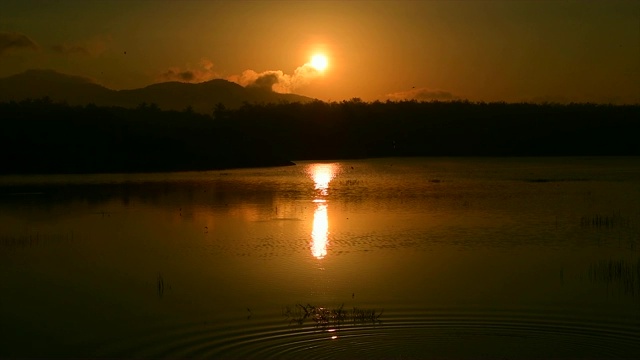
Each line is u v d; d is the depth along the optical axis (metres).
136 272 20.86
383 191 47.81
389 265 21.47
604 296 17.31
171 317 15.89
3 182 59.44
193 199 43.53
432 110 133.62
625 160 91.31
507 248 24.41
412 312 15.95
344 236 27.34
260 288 18.55
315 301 17.08
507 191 46.53
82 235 28.36
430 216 33.59
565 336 14.12
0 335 14.61
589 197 42.03
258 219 33.12
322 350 13.43
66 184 56.88
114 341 14.20
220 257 23.09
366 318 15.52
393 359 12.83
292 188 51.44
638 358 12.77
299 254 23.53
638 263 21.42
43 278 20.11
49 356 13.35
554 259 22.25
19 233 29.09
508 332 14.39
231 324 15.26
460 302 16.81
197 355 13.30
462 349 13.38
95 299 17.64
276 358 12.99
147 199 43.72
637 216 32.78
